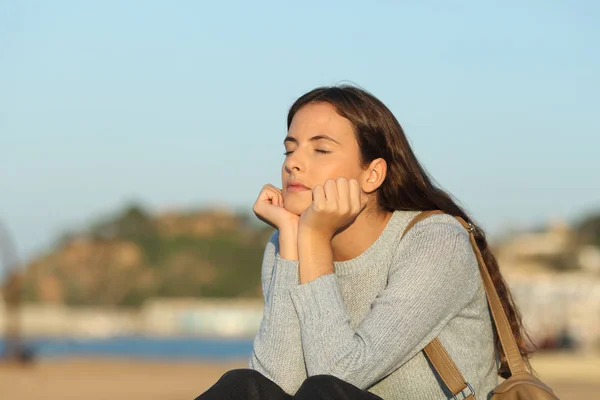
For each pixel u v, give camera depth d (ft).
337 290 11.43
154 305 563.48
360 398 9.90
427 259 11.35
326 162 12.06
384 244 12.01
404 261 11.55
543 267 338.54
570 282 245.04
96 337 518.78
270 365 11.48
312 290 11.37
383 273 11.92
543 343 142.51
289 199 12.15
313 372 11.04
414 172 12.39
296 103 12.59
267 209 12.26
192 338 496.64
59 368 120.47
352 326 11.96
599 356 118.21
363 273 11.93
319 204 11.53
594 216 398.62
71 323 570.05
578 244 364.79
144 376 102.47
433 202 12.44
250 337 502.38
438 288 11.19
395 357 11.01
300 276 11.68
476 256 12.08
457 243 11.53
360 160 12.16
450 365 11.16
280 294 11.66
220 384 10.09
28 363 134.10
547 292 240.94
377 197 12.33
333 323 11.14
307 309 11.32
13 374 102.01
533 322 207.82
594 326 221.66
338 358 10.90
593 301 235.61
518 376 10.77
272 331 11.57
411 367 11.37
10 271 156.46
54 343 411.75
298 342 11.53
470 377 11.40
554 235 367.45
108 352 297.33
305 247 11.65
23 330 558.15
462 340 11.55
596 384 71.97
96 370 115.96
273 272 12.01
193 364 142.82
